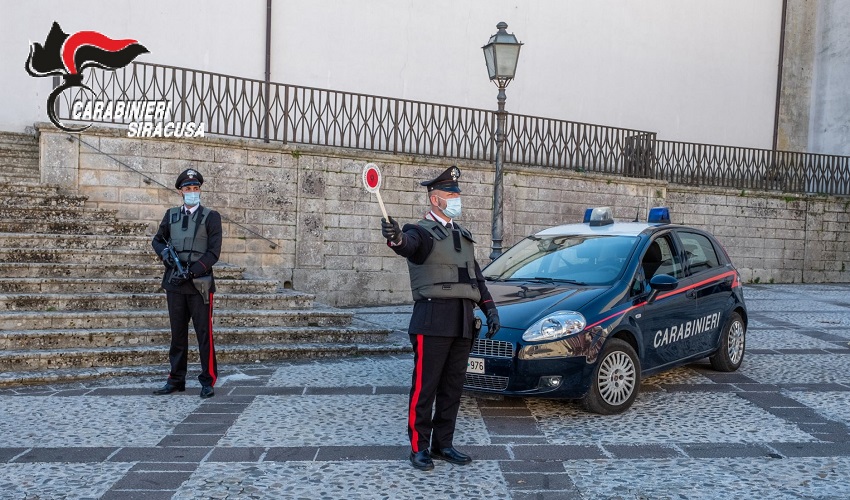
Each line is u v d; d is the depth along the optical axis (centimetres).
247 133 1449
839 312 1298
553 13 1859
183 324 656
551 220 1595
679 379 733
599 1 1920
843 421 580
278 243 1310
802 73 2244
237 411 598
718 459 484
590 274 654
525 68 1828
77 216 1086
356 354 853
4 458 476
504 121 1012
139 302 866
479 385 584
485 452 496
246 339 842
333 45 1611
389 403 629
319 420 573
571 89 1883
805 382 722
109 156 1163
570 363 569
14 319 778
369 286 1395
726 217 1902
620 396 598
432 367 462
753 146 2148
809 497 416
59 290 866
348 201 1370
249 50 1530
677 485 435
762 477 449
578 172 1617
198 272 641
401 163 1417
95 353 745
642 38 1980
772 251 1956
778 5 2180
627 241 679
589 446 511
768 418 588
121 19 1422
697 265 733
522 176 1551
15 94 1358
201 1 1487
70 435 528
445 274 460
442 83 1727
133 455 484
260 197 1291
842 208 2017
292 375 740
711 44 2084
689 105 2052
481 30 1770
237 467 462
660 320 648
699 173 1920
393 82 1672
